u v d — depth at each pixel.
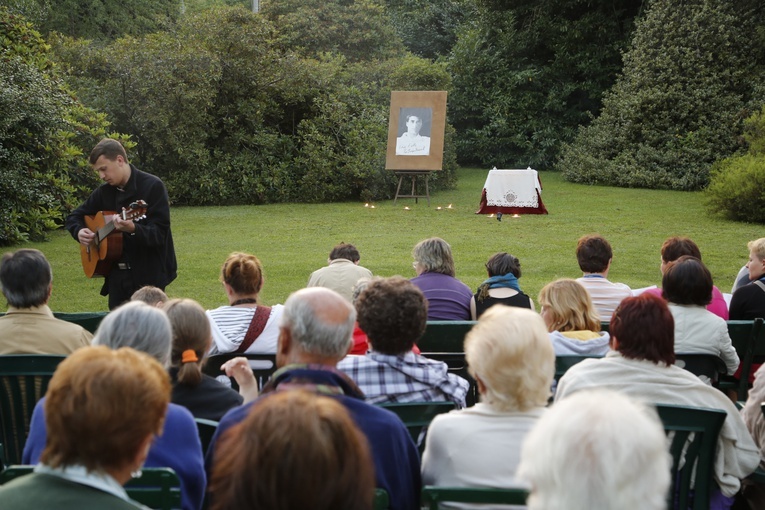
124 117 15.48
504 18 24.34
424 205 15.34
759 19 19.38
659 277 8.88
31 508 1.66
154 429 1.81
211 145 16.47
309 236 11.65
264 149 16.27
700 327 3.99
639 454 1.36
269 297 8.01
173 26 17.58
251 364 4.09
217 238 11.53
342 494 1.39
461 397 3.22
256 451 1.39
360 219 13.36
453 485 2.46
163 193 5.77
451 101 24.36
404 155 15.34
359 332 4.13
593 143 19.59
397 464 2.38
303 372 2.47
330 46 21.72
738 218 12.87
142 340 2.69
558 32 23.69
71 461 1.72
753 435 3.27
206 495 2.79
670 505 2.90
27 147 11.84
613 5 23.16
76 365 1.77
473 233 11.77
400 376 3.12
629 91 20.00
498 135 24.34
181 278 8.87
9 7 14.11
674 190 17.59
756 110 17.03
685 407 2.79
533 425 2.45
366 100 17.36
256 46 16.41
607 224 12.51
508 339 2.45
